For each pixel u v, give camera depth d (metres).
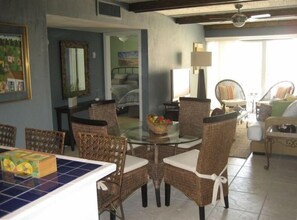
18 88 3.20
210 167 2.54
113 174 2.05
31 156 1.43
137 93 7.84
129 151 3.33
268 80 8.23
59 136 2.07
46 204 1.11
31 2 3.30
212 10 5.82
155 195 3.12
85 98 6.07
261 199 3.05
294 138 3.73
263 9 5.70
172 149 3.47
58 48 5.38
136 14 5.25
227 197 2.82
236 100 7.39
